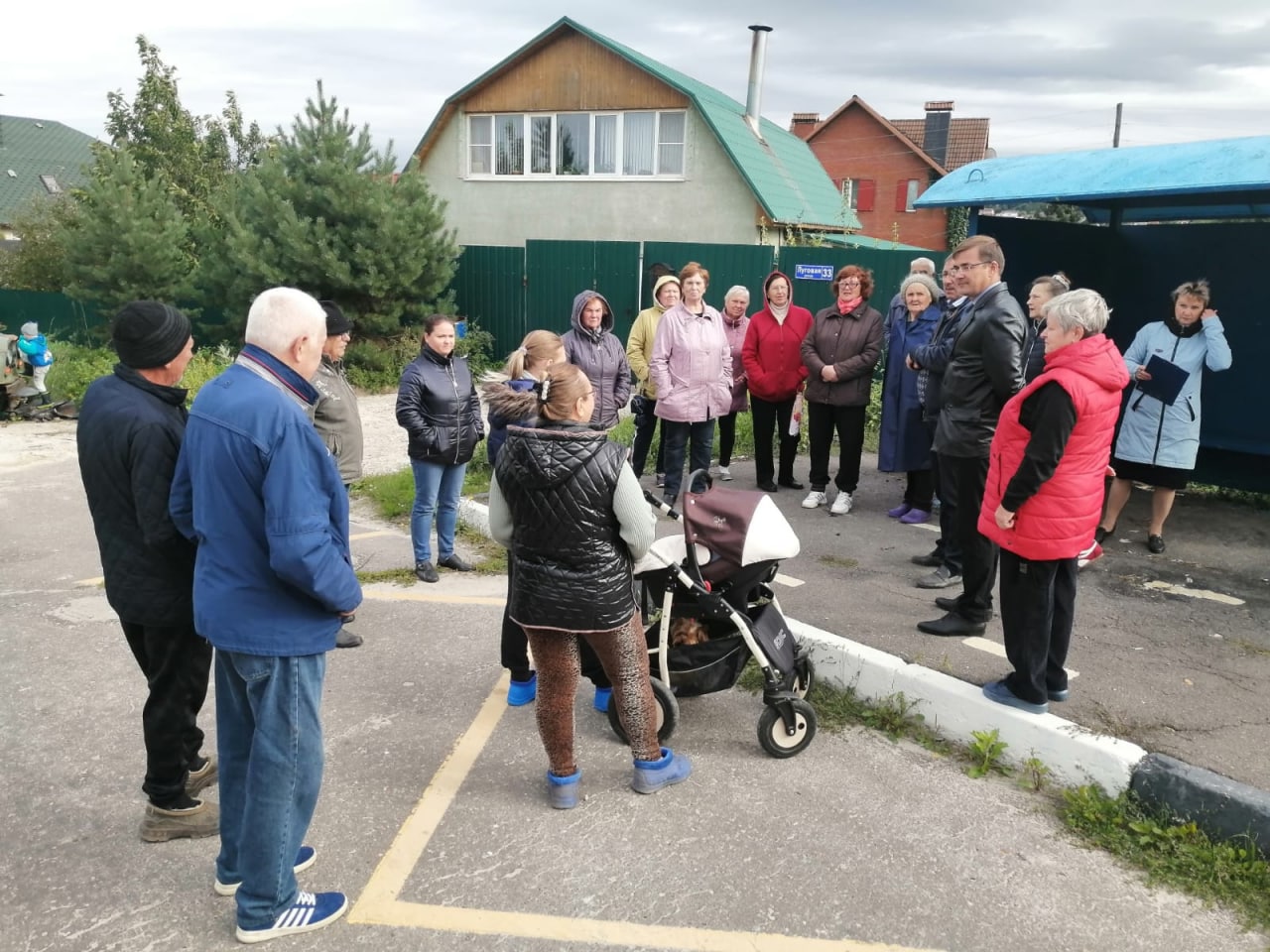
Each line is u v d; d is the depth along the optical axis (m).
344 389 5.09
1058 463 3.46
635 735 3.44
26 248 22.53
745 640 3.68
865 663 4.21
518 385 4.24
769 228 19.02
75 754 3.80
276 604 2.56
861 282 6.73
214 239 16.19
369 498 8.34
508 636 4.07
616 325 15.37
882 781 3.62
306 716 2.65
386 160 15.78
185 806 3.24
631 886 2.98
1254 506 7.25
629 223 20.36
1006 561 3.71
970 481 4.48
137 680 4.51
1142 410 6.02
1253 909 2.89
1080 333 3.50
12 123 50.72
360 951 2.69
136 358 2.92
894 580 5.56
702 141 19.30
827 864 3.10
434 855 3.14
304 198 15.14
